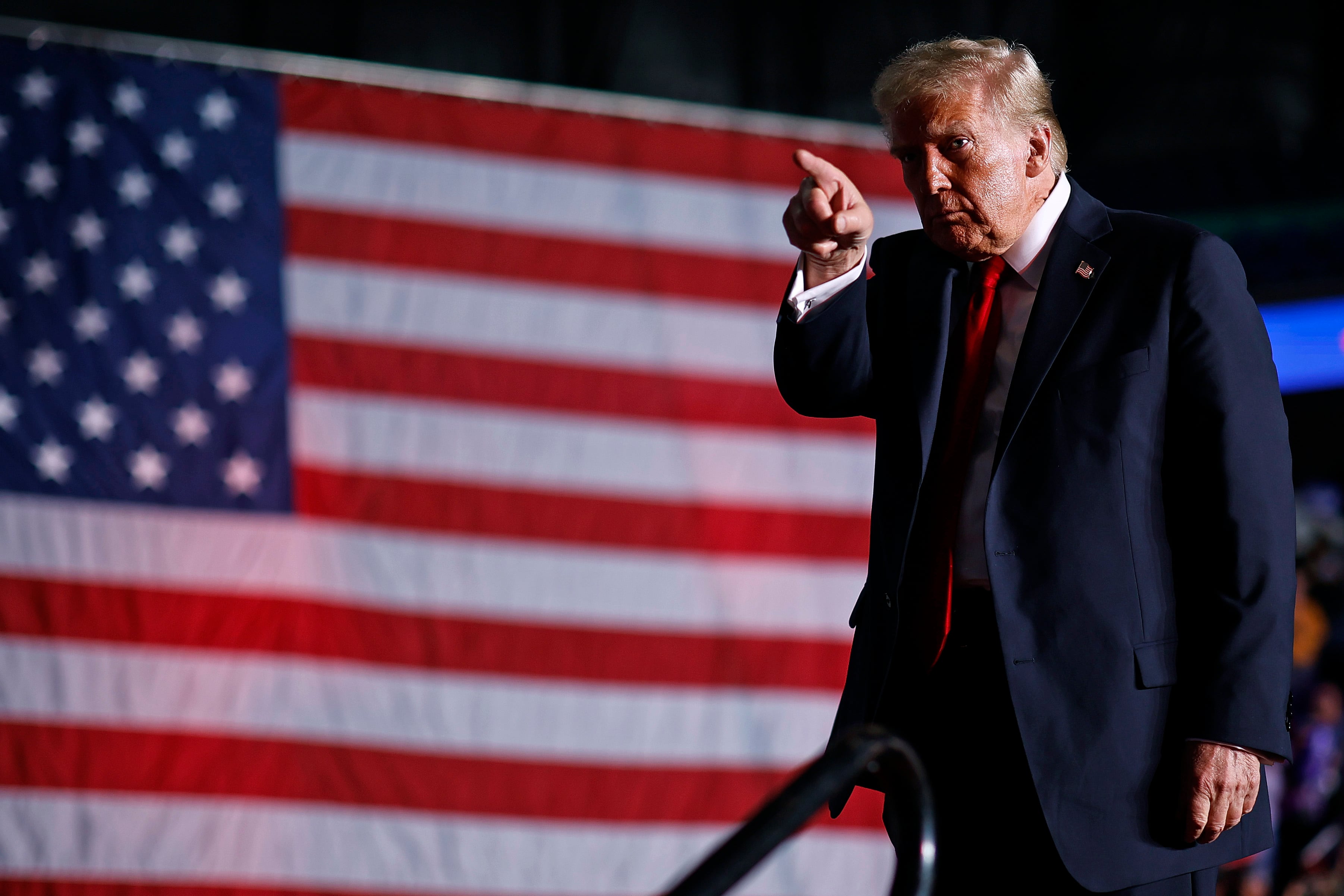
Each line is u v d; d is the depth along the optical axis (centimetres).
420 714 1953
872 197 2270
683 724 2033
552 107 2170
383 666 1953
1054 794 662
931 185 705
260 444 1969
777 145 2253
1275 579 659
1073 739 666
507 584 2011
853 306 743
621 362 2114
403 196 2088
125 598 1883
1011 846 697
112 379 1933
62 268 1947
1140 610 674
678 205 2189
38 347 1916
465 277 2083
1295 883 2627
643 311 2139
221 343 1981
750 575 2094
